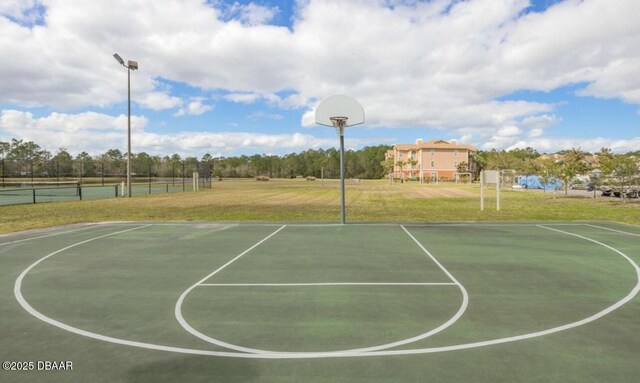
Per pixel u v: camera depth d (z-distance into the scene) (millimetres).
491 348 4125
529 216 17203
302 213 18578
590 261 8266
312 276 7113
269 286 6496
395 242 10492
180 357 3959
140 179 61500
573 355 3957
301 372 3639
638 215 17672
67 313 5254
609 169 25922
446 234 11820
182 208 20922
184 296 5980
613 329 4648
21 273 7359
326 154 122125
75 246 10008
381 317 5070
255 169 108000
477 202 26328
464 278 6941
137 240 10875
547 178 34312
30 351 4105
